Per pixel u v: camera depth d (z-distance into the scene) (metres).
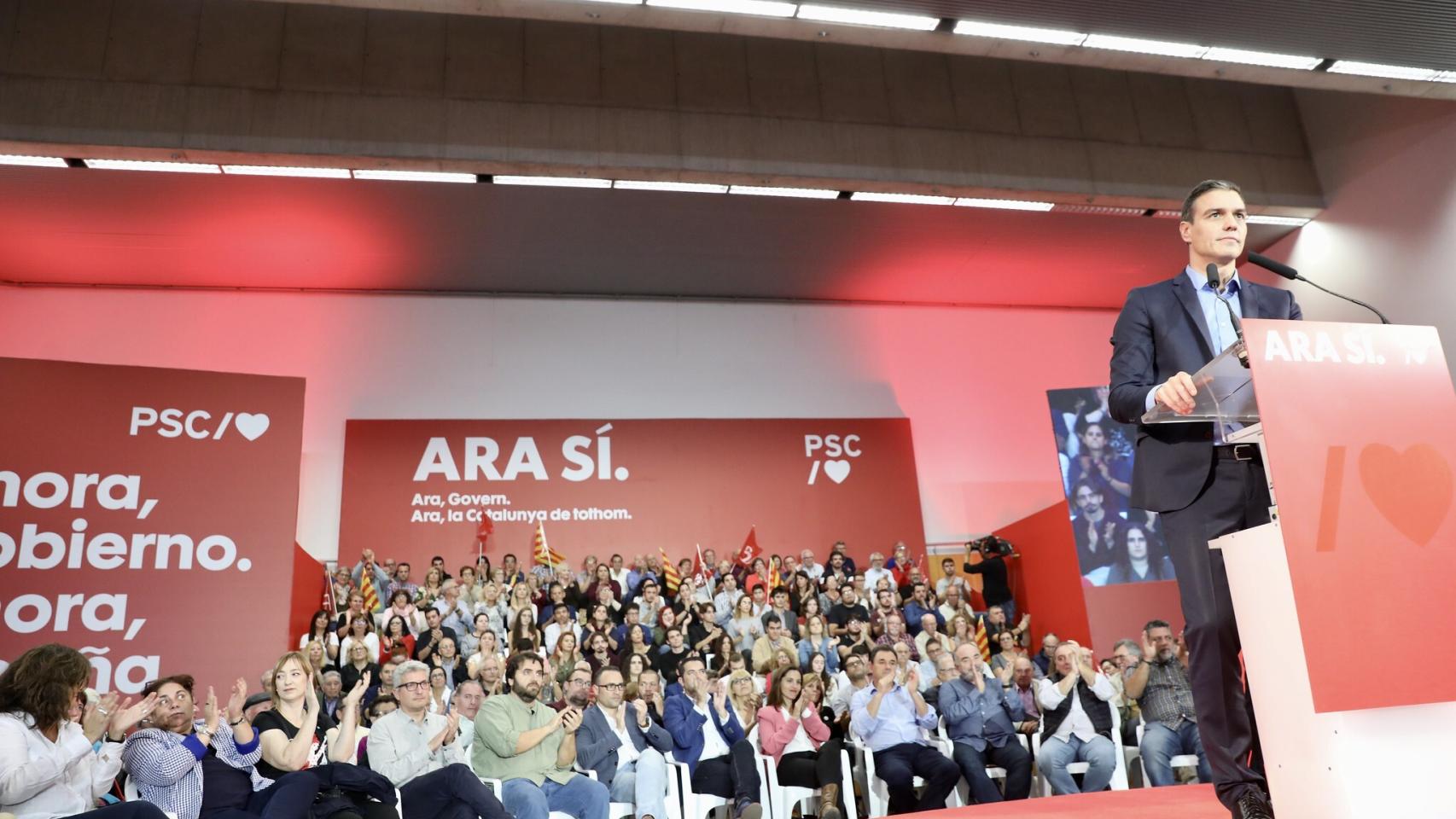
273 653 6.17
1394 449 1.62
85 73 8.11
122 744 3.91
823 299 12.26
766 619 8.85
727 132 9.14
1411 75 8.41
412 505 10.39
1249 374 1.73
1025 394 12.32
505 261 10.81
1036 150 9.79
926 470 11.79
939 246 11.05
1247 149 10.70
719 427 11.29
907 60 9.76
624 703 6.63
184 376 6.42
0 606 5.75
